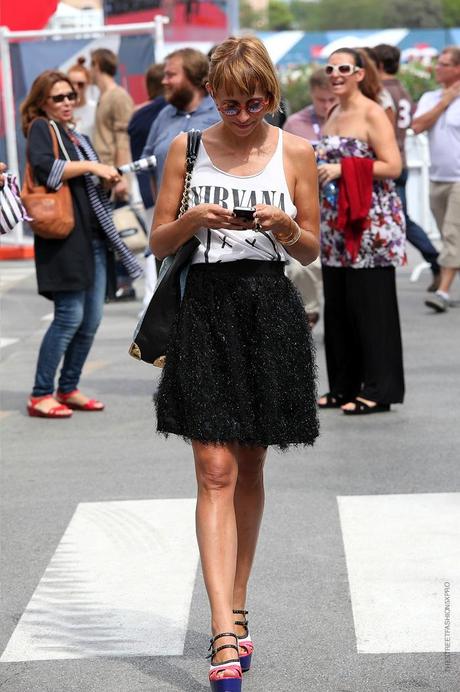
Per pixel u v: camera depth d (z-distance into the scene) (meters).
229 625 6.32
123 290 21.45
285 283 6.77
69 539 9.23
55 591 8.22
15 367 16.23
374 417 12.77
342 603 7.88
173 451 11.75
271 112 6.60
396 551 8.73
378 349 12.77
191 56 13.20
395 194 12.52
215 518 6.52
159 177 13.19
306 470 10.91
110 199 13.10
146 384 14.85
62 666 7.09
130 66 24.62
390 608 7.73
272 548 8.91
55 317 13.16
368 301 12.61
